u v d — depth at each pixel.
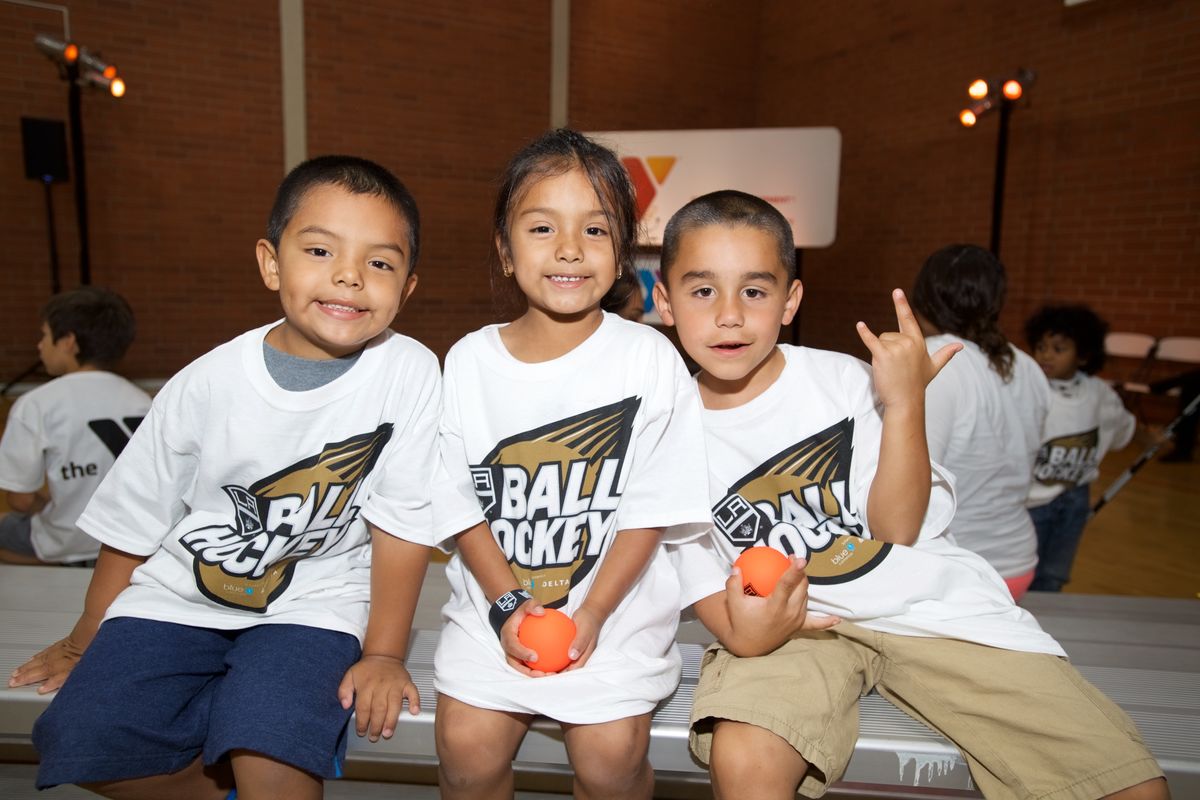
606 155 1.40
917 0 8.34
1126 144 6.80
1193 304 6.46
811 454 1.45
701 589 1.41
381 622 1.35
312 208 1.27
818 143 6.46
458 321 9.08
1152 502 4.97
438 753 1.24
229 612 1.34
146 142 7.55
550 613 1.24
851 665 1.36
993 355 2.18
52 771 1.12
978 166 7.93
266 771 1.15
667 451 1.39
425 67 8.57
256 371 1.33
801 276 9.90
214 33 7.68
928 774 1.30
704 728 1.30
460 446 1.41
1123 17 6.75
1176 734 1.32
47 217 7.28
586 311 1.42
